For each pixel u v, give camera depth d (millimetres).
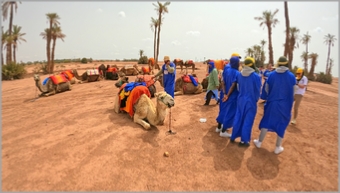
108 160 4906
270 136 6098
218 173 4598
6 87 16891
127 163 4848
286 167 4738
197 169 4727
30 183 4090
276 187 4195
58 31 31609
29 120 7320
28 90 14602
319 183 4266
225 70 6066
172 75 8258
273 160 4961
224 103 6059
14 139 5801
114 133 6227
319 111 8859
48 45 31562
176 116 7832
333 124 7156
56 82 12180
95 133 6199
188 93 11562
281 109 4973
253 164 4832
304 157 5082
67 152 5156
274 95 5055
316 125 7039
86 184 4148
